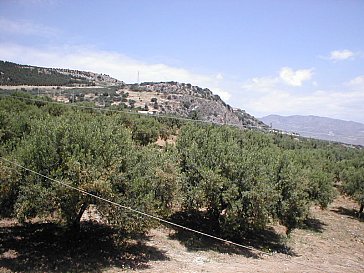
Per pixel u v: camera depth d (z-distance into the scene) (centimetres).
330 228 4216
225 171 2930
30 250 2106
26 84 11175
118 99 12119
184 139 3344
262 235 3516
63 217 1989
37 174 2002
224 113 13362
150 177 2370
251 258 2739
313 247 3381
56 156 2058
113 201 2100
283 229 3888
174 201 2595
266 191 2814
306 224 4256
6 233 2328
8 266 1852
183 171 3050
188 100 14825
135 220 2142
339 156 7644
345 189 5169
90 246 2320
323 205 4347
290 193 3244
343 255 3247
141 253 2398
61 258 2064
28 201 1927
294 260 2870
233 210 2758
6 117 3466
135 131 5728
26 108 5284
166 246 2659
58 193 1948
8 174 1950
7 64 12706
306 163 5066
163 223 3081
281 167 3384
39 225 2547
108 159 2141
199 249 2730
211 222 3328
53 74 15450
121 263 2144
